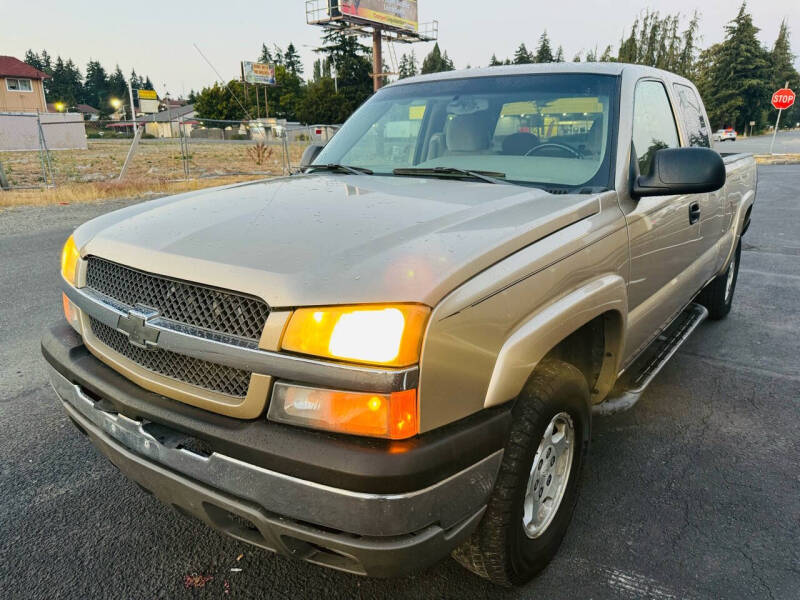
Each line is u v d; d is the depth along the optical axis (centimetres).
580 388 219
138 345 187
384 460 150
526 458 192
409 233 187
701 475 296
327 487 153
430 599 217
